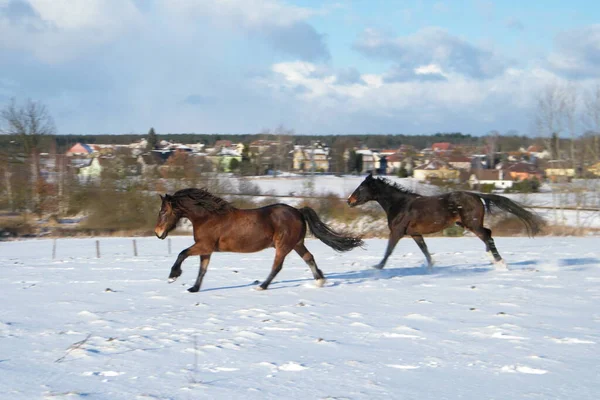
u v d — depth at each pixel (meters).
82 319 10.85
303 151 92.94
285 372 7.23
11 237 40.59
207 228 13.23
